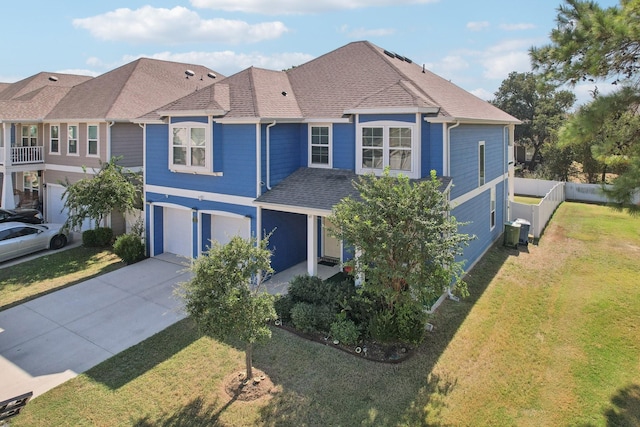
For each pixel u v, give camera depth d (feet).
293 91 58.18
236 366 31.94
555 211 88.38
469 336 35.86
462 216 49.85
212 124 50.08
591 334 36.22
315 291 39.58
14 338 37.11
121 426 25.99
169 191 56.34
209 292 27.45
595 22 30.09
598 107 29.17
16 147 77.77
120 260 57.98
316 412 26.78
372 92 51.96
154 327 38.58
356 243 32.14
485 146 58.39
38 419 26.68
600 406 27.22
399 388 29.01
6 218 71.26
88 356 33.96
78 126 74.38
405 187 32.55
